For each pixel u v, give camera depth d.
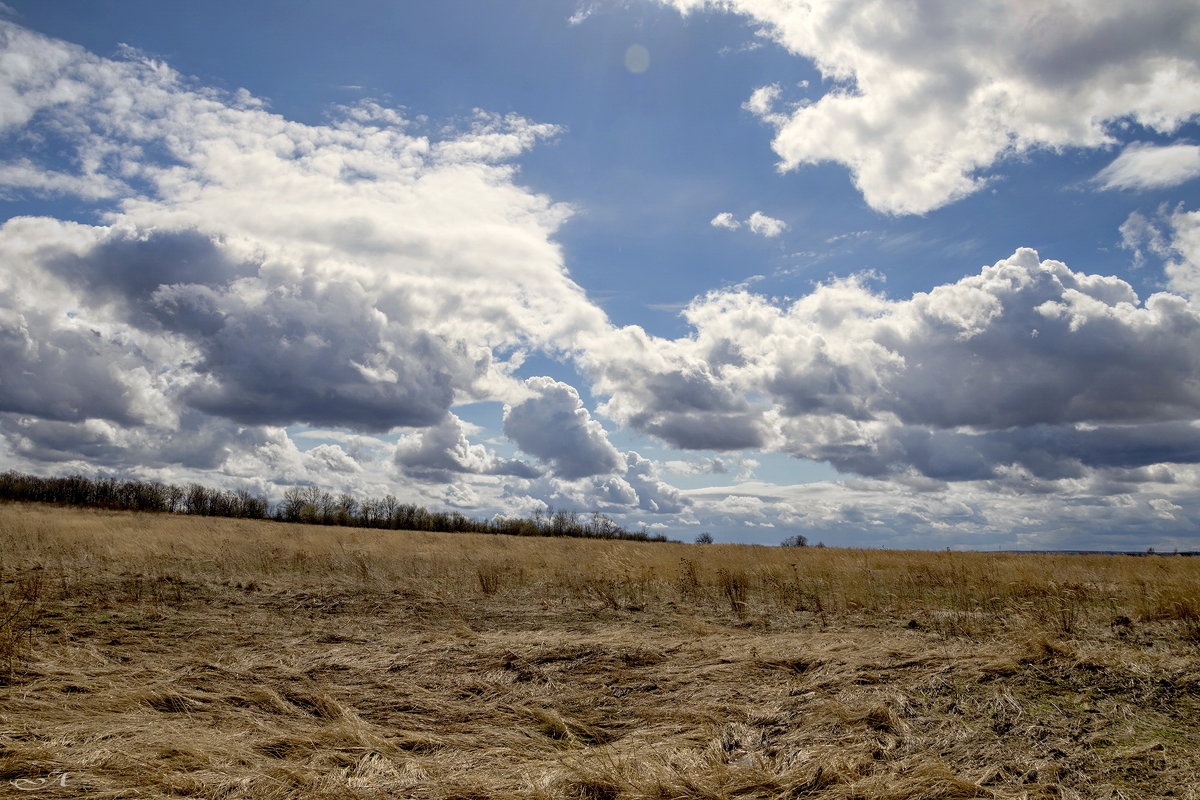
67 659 6.63
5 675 5.85
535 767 4.27
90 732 4.61
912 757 4.30
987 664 6.02
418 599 11.74
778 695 5.67
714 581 14.41
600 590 12.76
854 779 3.98
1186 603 8.80
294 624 9.20
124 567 14.34
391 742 4.68
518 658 7.04
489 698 5.94
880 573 15.23
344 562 16.77
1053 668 5.88
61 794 3.62
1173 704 5.06
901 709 5.14
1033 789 3.79
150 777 3.88
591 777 3.94
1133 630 8.14
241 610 10.10
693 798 3.76
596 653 7.21
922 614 10.08
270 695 5.61
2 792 3.59
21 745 4.17
